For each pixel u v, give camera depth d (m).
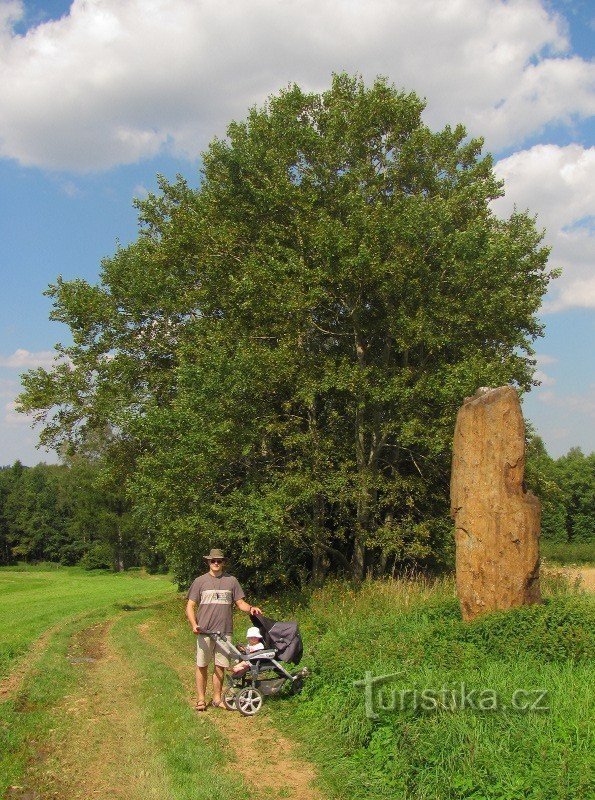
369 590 15.89
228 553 19.86
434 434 19.20
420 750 6.09
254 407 18.91
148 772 6.51
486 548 10.62
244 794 6.02
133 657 12.83
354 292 19.62
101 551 70.81
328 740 7.24
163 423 17.98
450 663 8.49
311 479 19.20
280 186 20.58
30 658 13.09
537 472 22.53
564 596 12.58
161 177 25.94
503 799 5.41
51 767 6.80
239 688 8.85
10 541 85.94
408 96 22.20
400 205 20.45
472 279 19.75
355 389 19.25
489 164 23.03
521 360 22.11
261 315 19.97
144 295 23.39
